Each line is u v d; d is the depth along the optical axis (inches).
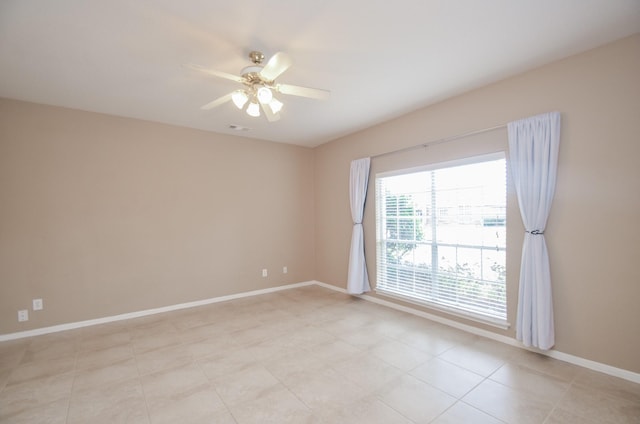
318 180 216.1
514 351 108.4
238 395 84.2
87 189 140.8
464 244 128.4
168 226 161.9
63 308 134.3
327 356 106.5
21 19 75.6
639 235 86.3
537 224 102.7
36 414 76.7
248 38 86.1
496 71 107.7
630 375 87.7
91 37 84.3
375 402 80.4
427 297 143.7
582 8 74.9
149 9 73.0
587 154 94.9
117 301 146.9
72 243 137.0
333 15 76.5
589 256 94.7
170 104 134.3
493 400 80.6
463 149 127.3
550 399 80.5
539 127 102.5
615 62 89.7
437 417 74.1
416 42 89.2
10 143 125.1
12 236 124.9
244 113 146.4
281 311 157.2
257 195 195.2
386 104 137.3
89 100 129.0
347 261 191.9
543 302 100.3
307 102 133.6
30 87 115.6
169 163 162.9
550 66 102.3
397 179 158.4
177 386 88.8
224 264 180.9
